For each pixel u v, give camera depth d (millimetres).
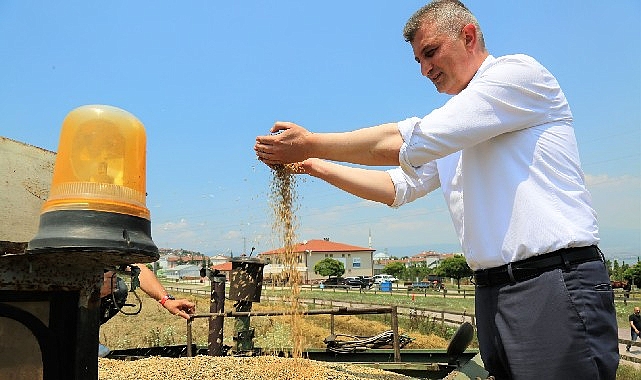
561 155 1953
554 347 1845
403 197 2799
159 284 4422
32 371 1523
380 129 2076
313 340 9711
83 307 1602
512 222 1951
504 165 2002
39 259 1468
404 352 4492
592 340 1814
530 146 1969
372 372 3031
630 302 34094
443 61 2160
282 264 3082
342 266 75688
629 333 20234
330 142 2131
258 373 2809
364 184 2854
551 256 1877
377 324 17328
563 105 2039
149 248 1426
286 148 2180
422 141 1959
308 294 39000
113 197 1380
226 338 7797
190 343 4449
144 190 1487
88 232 1333
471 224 2080
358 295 40406
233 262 4656
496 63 2039
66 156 1384
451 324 17969
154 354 4844
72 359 1571
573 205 1913
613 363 1830
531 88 1956
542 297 1879
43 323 1543
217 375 2762
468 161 2117
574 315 1830
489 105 1943
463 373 2865
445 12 2146
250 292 4613
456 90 2244
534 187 1939
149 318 16375
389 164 2119
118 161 1408
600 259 1904
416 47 2221
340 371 2971
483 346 2170
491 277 2035
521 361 1917
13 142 1653
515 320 1942
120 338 12070
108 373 2812
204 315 4367
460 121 1939
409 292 47406
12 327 1488
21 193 1579
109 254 1373
